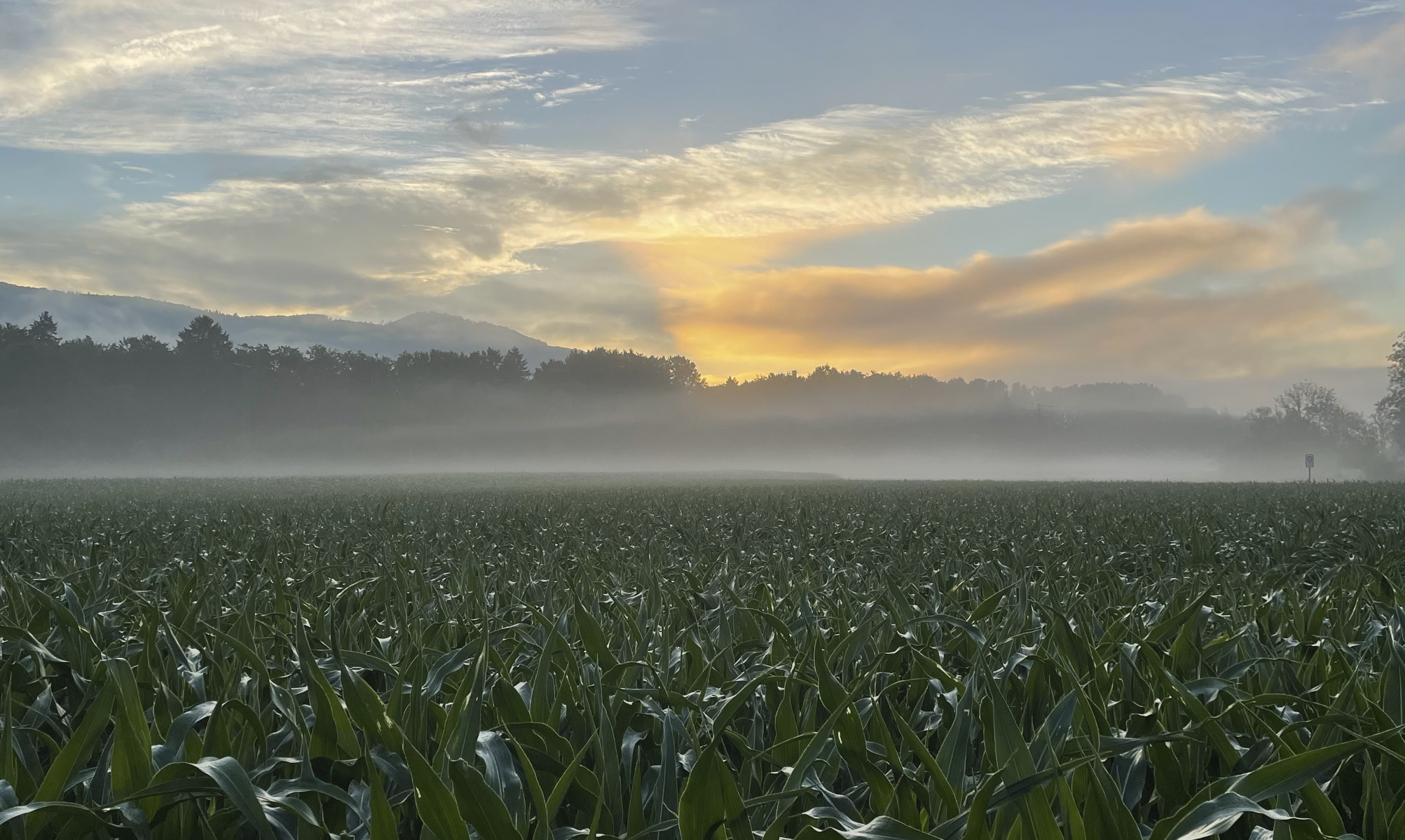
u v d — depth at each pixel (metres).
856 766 2.07
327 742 2.25
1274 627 3.96
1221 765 2.19
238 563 6.71
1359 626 3.77
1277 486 41.38
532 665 3.18
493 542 9.84
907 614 3.94
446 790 1.50
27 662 3.19
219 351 182.38
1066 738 2.02
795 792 1.82
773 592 5.39
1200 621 3.79
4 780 1.86
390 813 1.58
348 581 5.76
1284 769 1.67
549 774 2.09
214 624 3.84
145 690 2.77
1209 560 7.65
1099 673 2.69
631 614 4.15
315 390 192.38
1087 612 4.00
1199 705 2.16
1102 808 1.64
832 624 3.95
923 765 2.06
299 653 2.32
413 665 2.87
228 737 2.15
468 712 2.00
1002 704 1.69
